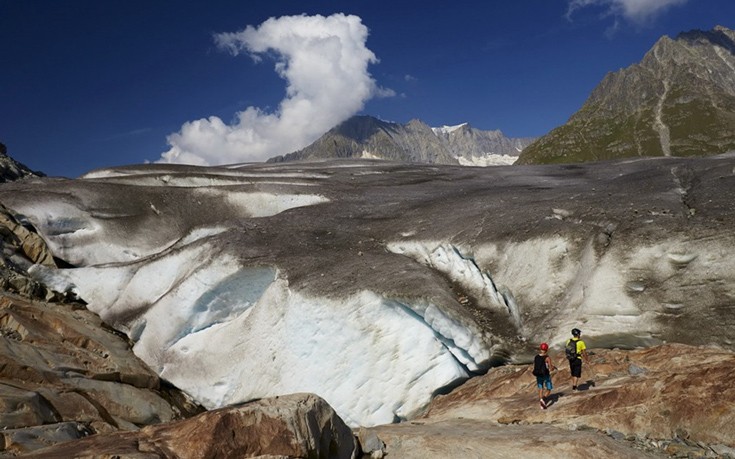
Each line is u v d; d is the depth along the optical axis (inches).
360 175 1902.1
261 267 1087.6
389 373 938.1
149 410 990.4
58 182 1514.5
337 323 966.4
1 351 900.6
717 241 830.5
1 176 1856.5
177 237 1441.9
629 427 644.7
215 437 491.5
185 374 1101.7
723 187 985.5
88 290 1258.0
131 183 1675.7
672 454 589.3
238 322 1082.7
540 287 965.8
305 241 1192.8
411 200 1434.5
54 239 1359.5
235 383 1050.7
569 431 645.9
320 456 552.1
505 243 1024.2
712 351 746.8
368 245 1178.6
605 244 927.7
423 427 729.6
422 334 935.7
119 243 1405.0
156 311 1149.7
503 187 1446.9
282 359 1007.0
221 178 1747.0
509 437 643.5
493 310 992.9
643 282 867.4
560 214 1058.1
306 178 1769.2
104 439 508.4
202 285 1111.0
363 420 942.4
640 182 1179.3
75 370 975.6
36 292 1200.8
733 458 564.4
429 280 967.0
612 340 863.1
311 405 566.6
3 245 1248.2
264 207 1512.1
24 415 760.3
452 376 914.7
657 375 706.8
